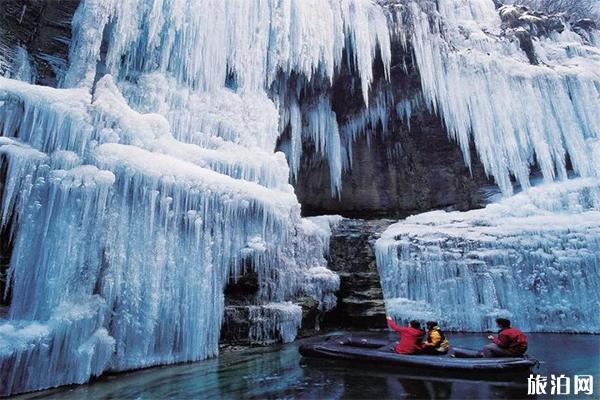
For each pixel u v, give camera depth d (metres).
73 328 5.79
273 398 5.15
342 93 14.81
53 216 6.43
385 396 5.21
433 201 15.31
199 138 10.73
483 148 14.40
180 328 7.22
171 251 7.25
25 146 6.74
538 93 14.93
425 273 11.87
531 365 6.38
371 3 13.70
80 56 9.62
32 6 9.89
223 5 11.80
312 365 7.09
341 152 15.65
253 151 11.17
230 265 8.56
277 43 12.42
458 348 7.37
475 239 11.93
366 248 12.80
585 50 16.77
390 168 15.78
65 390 5.38
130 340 6.54
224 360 7.45
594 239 11.38
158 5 10.75
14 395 5.08
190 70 11.04
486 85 14.77
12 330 5.31
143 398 5.13
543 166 14.31
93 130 7.56
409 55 14.34
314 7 12.86
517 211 13.16
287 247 10.20
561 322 10.93
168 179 7.41
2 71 8.94
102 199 6.58
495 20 17.19
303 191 15.59
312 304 10.56
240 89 11.93
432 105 15.27
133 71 10.77
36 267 6.19
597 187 13.31
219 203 8.16
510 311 11.17
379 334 10.57
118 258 6.59
